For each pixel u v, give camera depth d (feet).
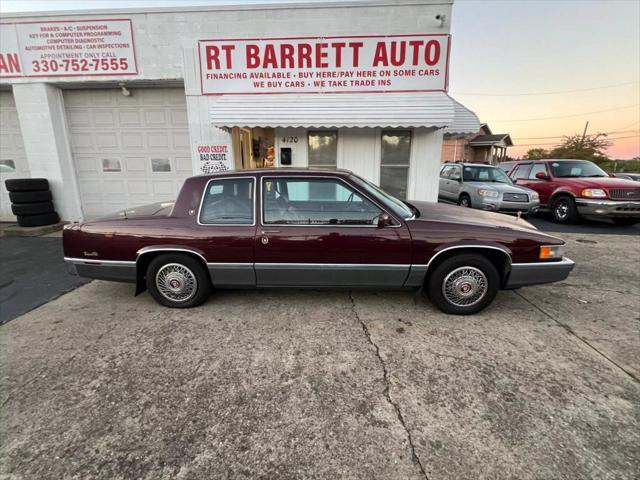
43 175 24.49
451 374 8.35
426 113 20.33
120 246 11.42
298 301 12.53
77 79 22.63
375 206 11.03
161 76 22.35
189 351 9.40
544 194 31.24
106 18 21.58
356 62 21.07
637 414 7.04
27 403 7.43
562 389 7.80
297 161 23.95
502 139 107.96
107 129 25.03
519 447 6.26
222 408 7.28
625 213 26.35
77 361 8.96
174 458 6.08
